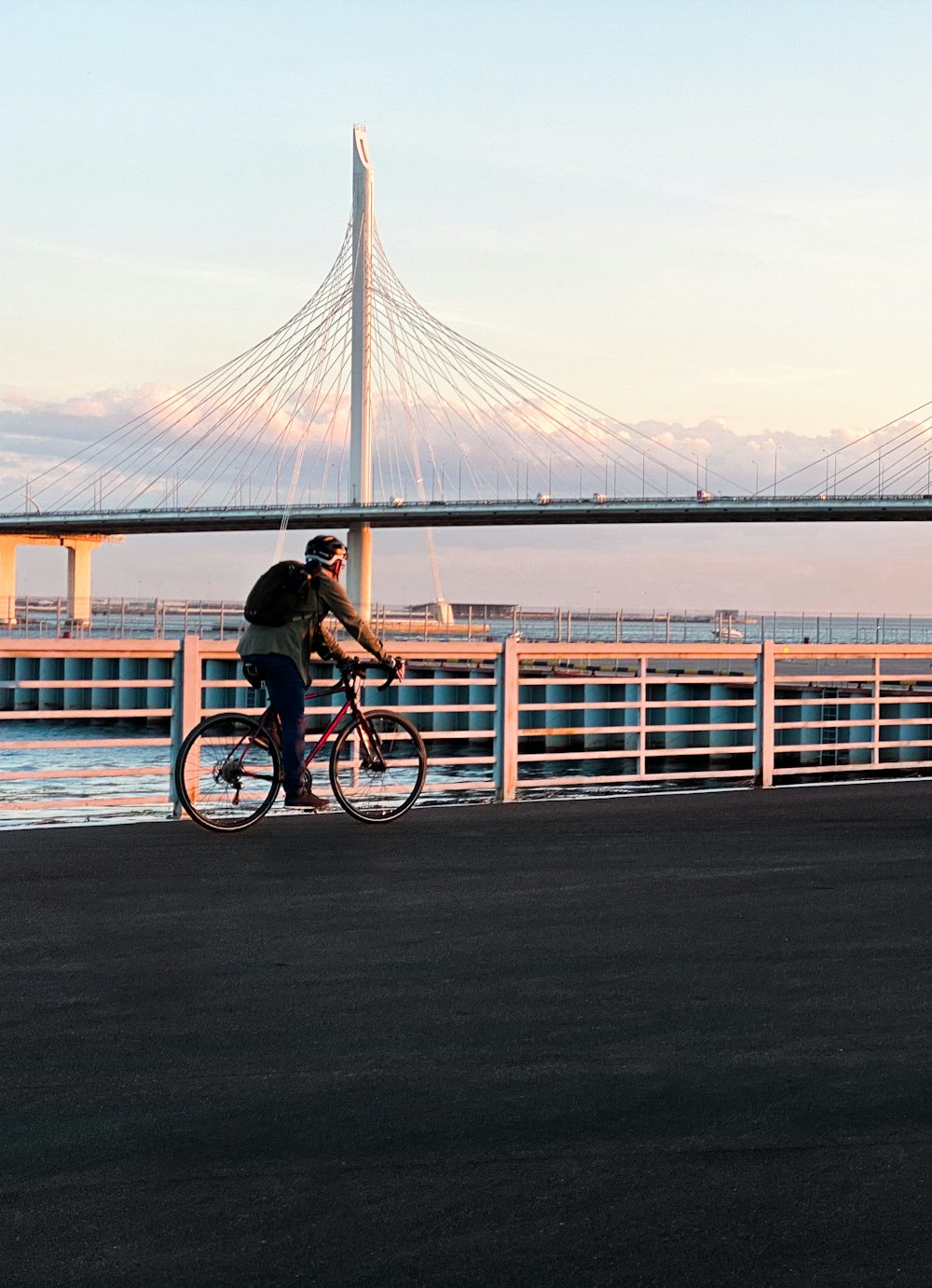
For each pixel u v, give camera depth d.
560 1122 3.81
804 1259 3.00
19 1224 3.16
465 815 9.95
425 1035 4.61
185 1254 3.01
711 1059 4.39
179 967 5.47
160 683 9.74
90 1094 4.01
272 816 9.80
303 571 8.71
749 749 12.43
